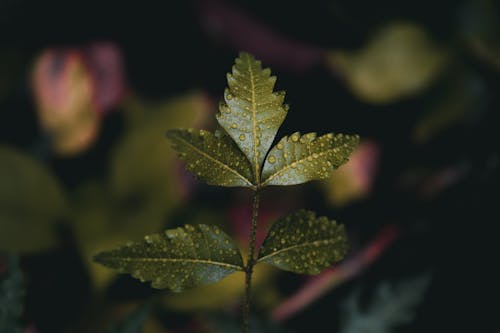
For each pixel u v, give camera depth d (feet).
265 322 1.32
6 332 1.14
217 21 2.42
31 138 2.27
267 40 2.39
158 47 2.43
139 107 2.24
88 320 1.74
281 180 0.82
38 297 1.74
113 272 1.81
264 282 1.83
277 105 0.81
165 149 2.08
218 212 2.07
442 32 2.28
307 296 1.82
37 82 2.26
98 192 2.01
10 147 1.94
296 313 1.77
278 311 1.79
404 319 1.34
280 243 0.82
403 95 2.26
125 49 2.41
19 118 2.31
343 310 1.38
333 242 0.81
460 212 2.06
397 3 2.33
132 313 1.09
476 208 2.06
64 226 1.92
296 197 2.19
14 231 1.83
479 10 2.26
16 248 1.80
